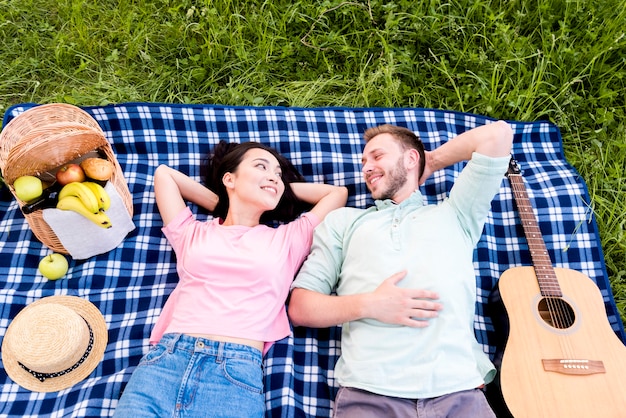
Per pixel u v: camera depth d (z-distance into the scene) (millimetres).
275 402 2332
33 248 2732
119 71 3367
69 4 3537
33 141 2291
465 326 2234
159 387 2105
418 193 2576
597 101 3287
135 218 2844
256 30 3500
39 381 2375
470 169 2391
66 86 3377
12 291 2602
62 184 2529
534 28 3492
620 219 2949
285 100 3371
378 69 3385
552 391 2189
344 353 2318
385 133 2613
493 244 2850
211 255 2445
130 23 3463
